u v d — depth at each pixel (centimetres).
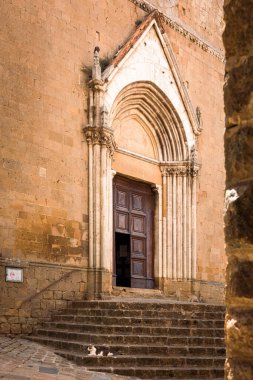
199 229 2123
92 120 1673
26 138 1484
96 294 1588
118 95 1794
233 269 308
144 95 1961
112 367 1027
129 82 1825
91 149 1659
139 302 1373
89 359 1046
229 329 306
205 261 2133
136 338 1161
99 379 898
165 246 2019
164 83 1989
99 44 1777
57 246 1526
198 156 2159
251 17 309
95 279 1596
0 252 1373
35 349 1151
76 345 1142
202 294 2086
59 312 1476
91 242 1616
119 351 1103
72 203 1595
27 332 1388
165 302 1414
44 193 1513
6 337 1331
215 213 2231
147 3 2003
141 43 1886
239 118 313
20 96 1484
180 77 2056
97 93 1686
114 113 1827
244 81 312
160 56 1984
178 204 2048
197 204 2128
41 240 1484
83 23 1723
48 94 1569
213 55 2361
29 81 1516
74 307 1476
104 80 1698
